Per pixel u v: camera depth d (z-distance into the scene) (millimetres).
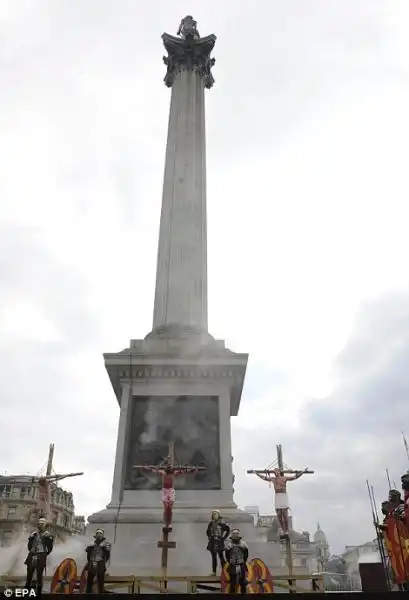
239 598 10438
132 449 19922
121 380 21250
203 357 21281
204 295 25172
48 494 19250
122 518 18031
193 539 17484
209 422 20469
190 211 26875
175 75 32938
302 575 13984
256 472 18234
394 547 11773
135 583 13055
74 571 12852
